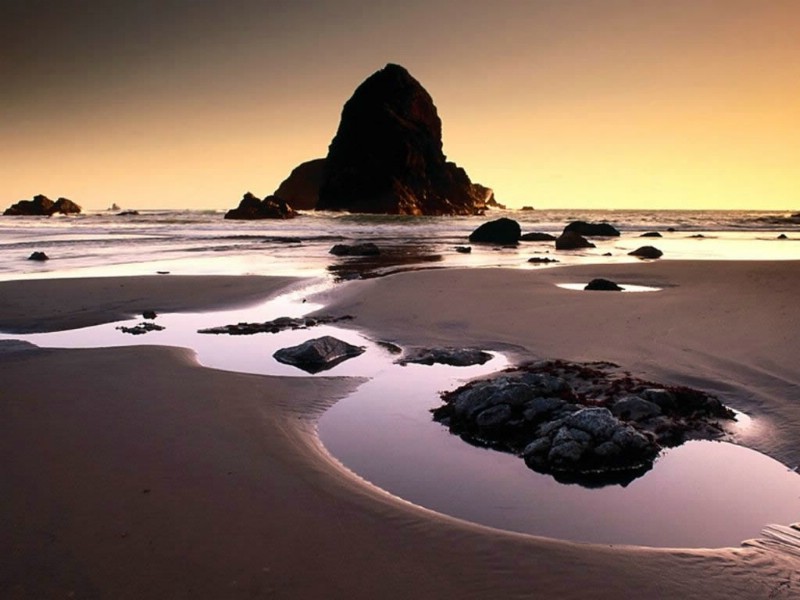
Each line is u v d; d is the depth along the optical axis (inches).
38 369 434.9
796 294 659.4
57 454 283.6
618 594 186.1
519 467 293.1
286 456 289.9
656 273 891.4
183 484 255.1
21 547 204.1
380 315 644.1
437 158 4884.4
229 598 179.5
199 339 559.8
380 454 306.3
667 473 284.5
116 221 3046.3
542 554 208.2
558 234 2219.5
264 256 1331.2
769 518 242.4
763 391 373.1
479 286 780.6
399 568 197.6
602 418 307.0
